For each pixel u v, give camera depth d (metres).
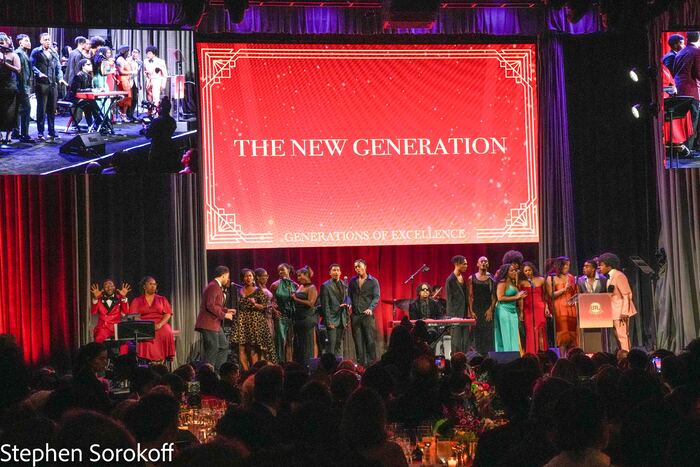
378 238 13.34
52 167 12.96
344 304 12.41
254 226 13.24
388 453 3.37
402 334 6.98
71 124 12.99
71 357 13.02
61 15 12.99
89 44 13.01
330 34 13.36
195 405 5.86
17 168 12.86
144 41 13.11
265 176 13.27
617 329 12.51
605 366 4.83
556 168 13.92
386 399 4.96
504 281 12.26
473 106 13.55
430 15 12.27
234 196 13.23
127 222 13.25
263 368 4.61
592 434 2.99
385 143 13.41
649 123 14.11
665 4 12.56
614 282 12.53
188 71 13.21
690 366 5.38
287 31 13.46
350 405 3.38
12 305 12.95
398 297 14.16
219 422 3.21
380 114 13.43
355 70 13.42
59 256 13.05
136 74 13.10
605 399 4.24
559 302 12.25
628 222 14.12
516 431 3.74
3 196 12.91
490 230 13.50
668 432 3.36
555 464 3.02
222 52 13.24
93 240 13.18
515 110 13.62
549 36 13.93
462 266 12.60
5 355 3.99
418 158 13.45
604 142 14.14
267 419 3.88
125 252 13.24
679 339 13.82
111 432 2.00
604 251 14.12
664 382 5.71
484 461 3.73
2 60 12.77
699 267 13.80
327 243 13.30
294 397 4.89
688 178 13.89
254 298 11.90
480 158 13.54
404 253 14.23
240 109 13.27
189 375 7.08
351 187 13.36
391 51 13.48
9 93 12.79
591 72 14.11
